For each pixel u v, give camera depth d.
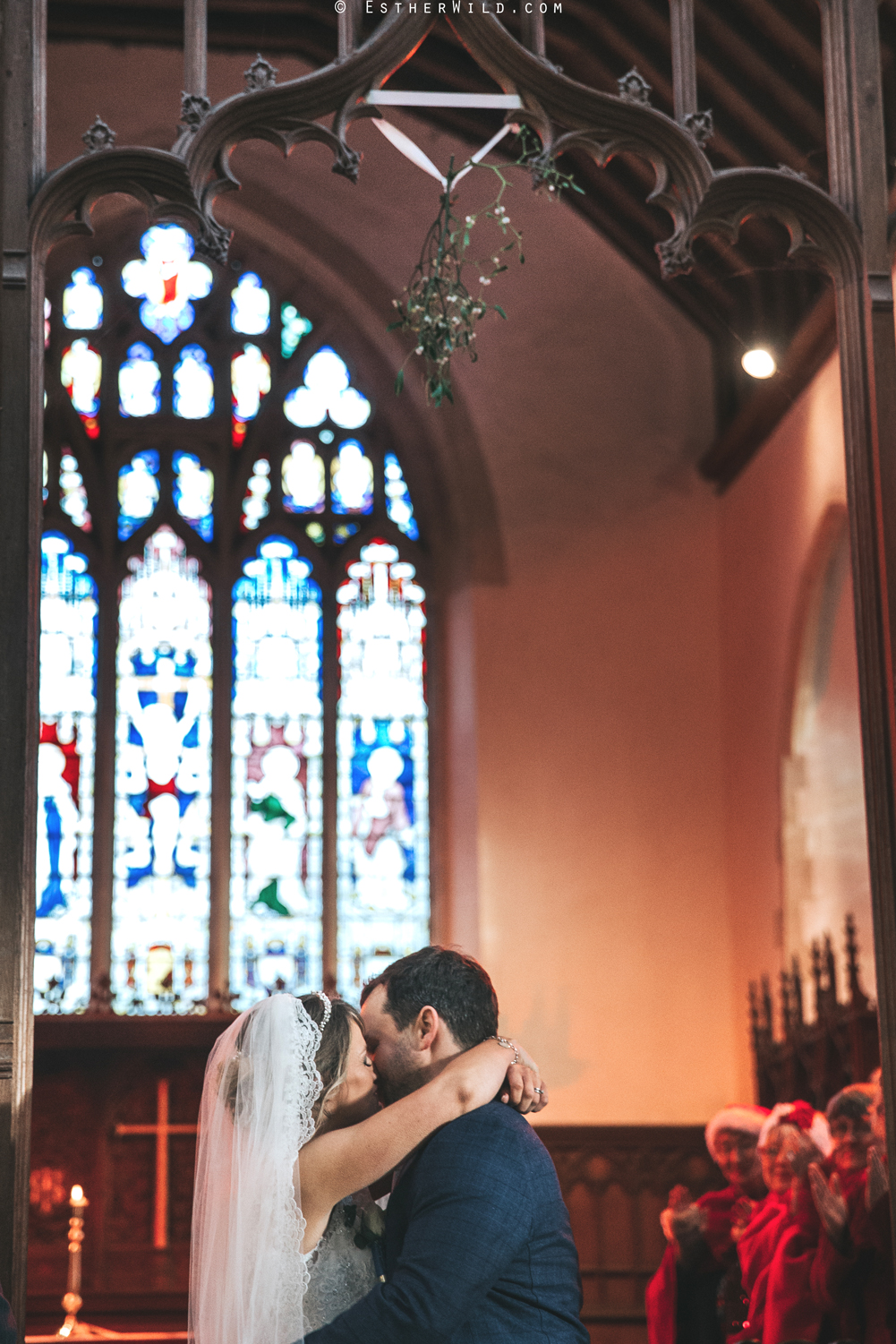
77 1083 10.01
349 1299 2.85
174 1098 10.07
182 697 10.75
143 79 9.45
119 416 11.01
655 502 10.63
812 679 9.33
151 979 10.31
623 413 10.64
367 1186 2.88
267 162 9.98
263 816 10.66
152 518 10.95
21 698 3.67
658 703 10.43
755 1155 6.96
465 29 4.15
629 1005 10.00
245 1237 2.73
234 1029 2.96
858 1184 5.82
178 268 11.16
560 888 10.14
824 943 8.61
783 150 8.05
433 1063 2.96
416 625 11.00
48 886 10.37
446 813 10.67
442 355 4.20
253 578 10.97
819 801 9.27
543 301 10.52
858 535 4.11
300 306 11.20
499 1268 2.66
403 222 10.18
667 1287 6.67
